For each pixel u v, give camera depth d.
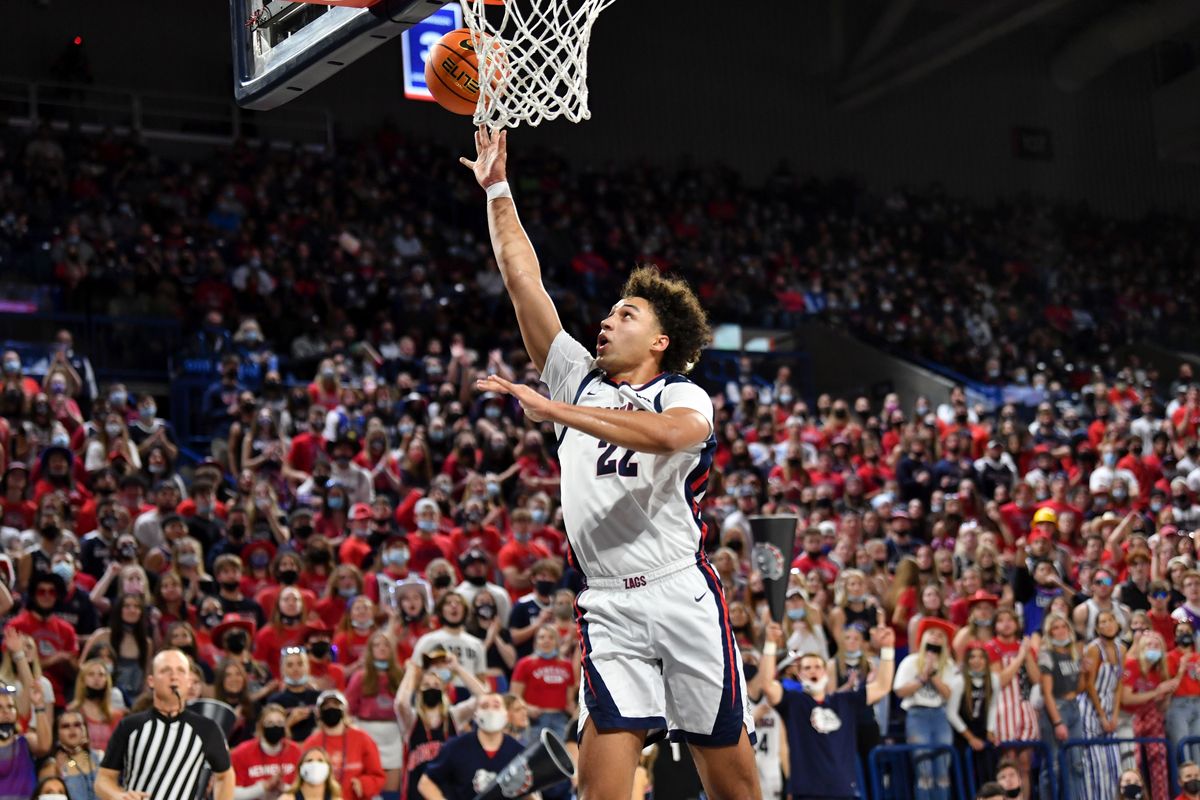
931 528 12.14
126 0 20.95
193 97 20.55
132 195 17.73
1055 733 9.34
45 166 17.20
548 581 9.11
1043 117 27.78
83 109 19.80
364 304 16.58
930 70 24.86
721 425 14.11
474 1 3.78
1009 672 9.15
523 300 3.39
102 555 9.02
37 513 8.81
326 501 10.40
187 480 12.17
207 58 21.45
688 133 25.25
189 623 8.26
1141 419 15.45
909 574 9.97
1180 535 11.40
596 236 21.56
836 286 22.03
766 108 26.03
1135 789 8.85
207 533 9.75
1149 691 9.61
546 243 20.91
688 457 2.97
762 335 20.33
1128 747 9.31
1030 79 27.75
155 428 11.53
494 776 7.16
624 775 2.94
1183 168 27.91
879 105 26.80
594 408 2.72
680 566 2.99
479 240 20.92
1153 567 11.24
